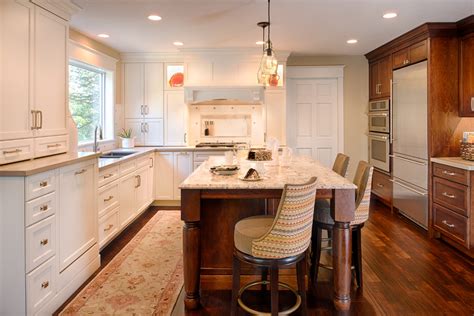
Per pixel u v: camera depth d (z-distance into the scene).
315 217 2.73
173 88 5.66
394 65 4.84
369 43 4.94
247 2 3.28
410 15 3.60
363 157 6.05
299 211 2.06
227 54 5.37
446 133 3.92
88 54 4.53
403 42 4.52
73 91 4.48
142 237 3.99
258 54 5.35
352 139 6.04
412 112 4.33
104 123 5.31
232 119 5.94
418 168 4.19
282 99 5.54
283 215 2.03
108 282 2.87
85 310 2.44
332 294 2.67
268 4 3.31
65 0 2.97
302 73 5.96
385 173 5.18
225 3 3.30
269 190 2.37
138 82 5.66
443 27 3.84
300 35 4.48
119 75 5.61
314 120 6.06
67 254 2.63
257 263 2.11
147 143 5.72
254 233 2.19
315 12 3.54
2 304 2.16
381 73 5.35
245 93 5.47
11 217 2.14
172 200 5.50
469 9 3.42
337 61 5.95
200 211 2.65
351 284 2.81
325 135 6.06
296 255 2.12
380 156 5.35
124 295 2.65
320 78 6.01
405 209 4.55
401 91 4.62
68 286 2.63
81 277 2.84
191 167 5.43
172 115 5.70
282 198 2.03
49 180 2.40
